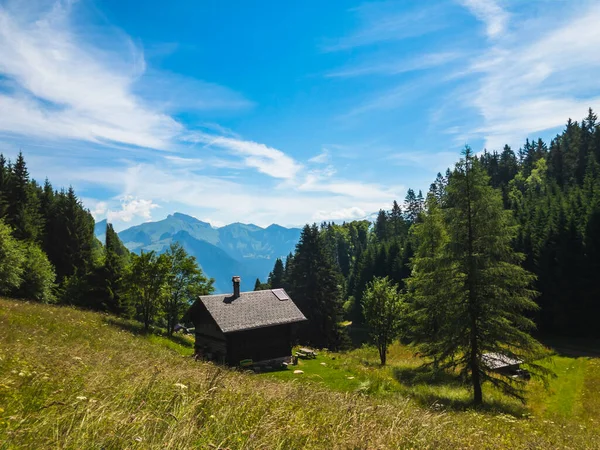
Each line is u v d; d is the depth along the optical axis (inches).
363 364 1307.8
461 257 827.4
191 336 1849.2
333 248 5009.8
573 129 4623.5
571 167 4008.4
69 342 578.9
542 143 5442.9
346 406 300.8
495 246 799.7
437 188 4936.0
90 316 1147.3
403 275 2970.0
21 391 207.8
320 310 2053.4
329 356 1437.0
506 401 902.4
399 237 4079.7
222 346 1235.9
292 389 343.6
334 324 2055.9
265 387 343.9
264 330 1278.3
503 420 532.1
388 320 1402.6
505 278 816.9
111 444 149.3
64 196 2955.2
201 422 196.9
